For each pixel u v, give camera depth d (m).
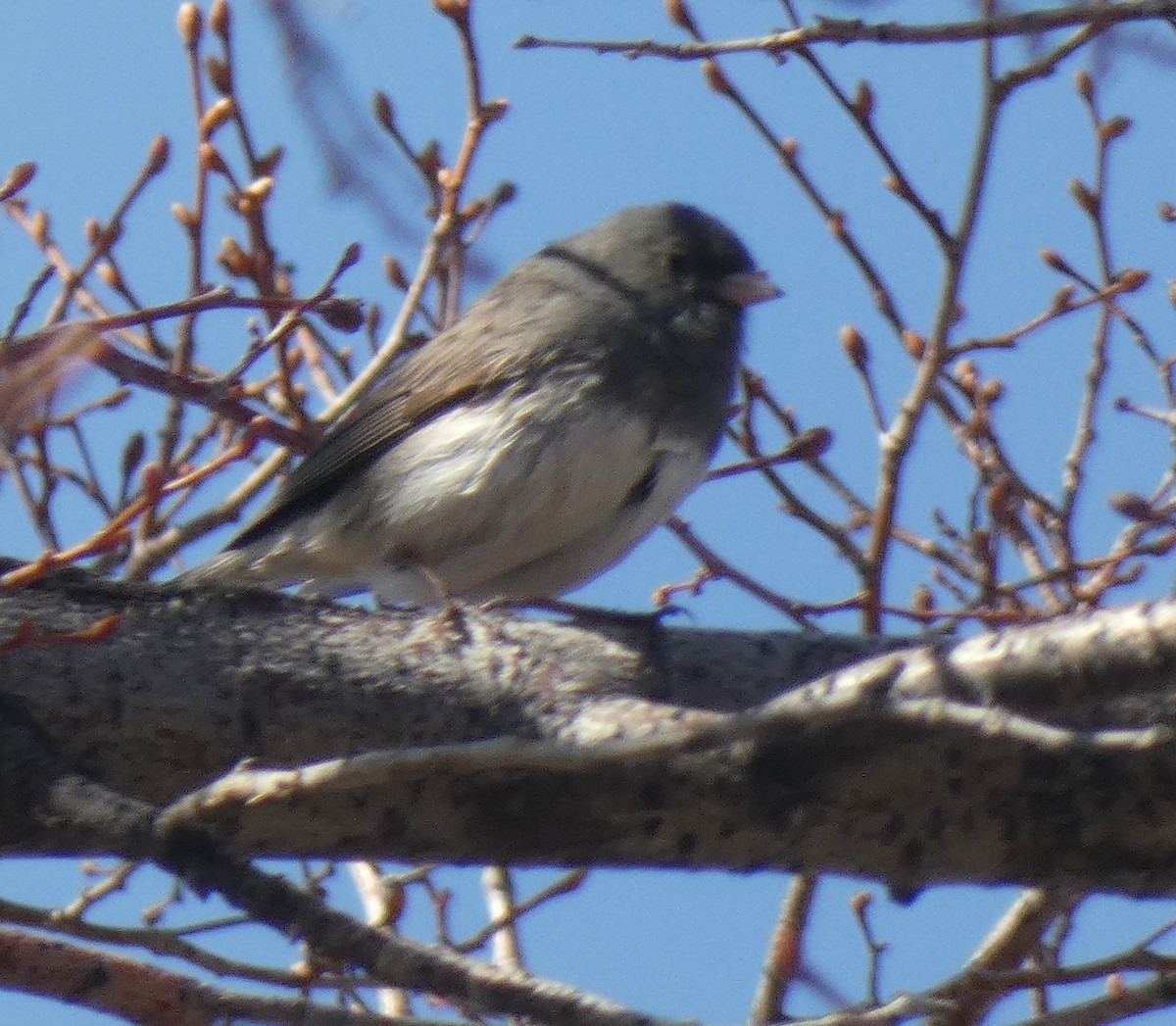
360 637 6.45
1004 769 6.02
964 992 6.98
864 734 5.93
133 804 5.56
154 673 6.16
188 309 5.87
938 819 6.12
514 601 9.31
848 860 6.23
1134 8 6.92
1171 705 6.05
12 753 5.78
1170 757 6.00
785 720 4.41
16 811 5.64
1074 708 5.46
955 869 6.25
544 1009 5.30
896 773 6.04
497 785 6.08
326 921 5.38
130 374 6.12
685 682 6.59
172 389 6.19
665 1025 5.23
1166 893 6.30
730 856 6.23
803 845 6.18
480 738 6.30
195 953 6.92
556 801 6.10
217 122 8.84
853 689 4.49
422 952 5.39
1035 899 8.05
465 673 6.41
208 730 6.14
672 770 6.07
